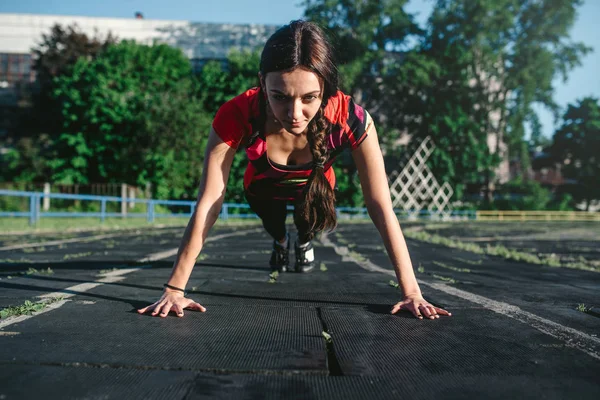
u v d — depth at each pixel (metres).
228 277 3.54
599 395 1.27
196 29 39.00
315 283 3.26
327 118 2.21
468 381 1.37
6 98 36.81
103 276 3.41
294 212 3.10
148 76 29.16
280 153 2.44
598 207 41.44
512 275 4.28
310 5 33.50
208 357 1.55
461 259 5.86
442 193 31.00
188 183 26.12
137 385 1.31
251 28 39.28
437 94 34.09
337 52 2.09
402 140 38.59
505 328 2.00
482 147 33.34
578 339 1.83
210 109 29.94
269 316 2.18
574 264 5.55
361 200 28.72
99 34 36.16
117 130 26.78
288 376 1.39
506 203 34.34
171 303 2.20
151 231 10.95
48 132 32.19
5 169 28.78
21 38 38.44
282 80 1.80
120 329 1.89
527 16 35.91
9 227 10.21
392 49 35.75
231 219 21.22
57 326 1.92
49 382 1.32
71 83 28.05
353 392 1.28
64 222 12.68
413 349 1.68
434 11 35.84
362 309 2.36
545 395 1.27
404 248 2.35
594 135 40.62
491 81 37.97
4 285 2.96
